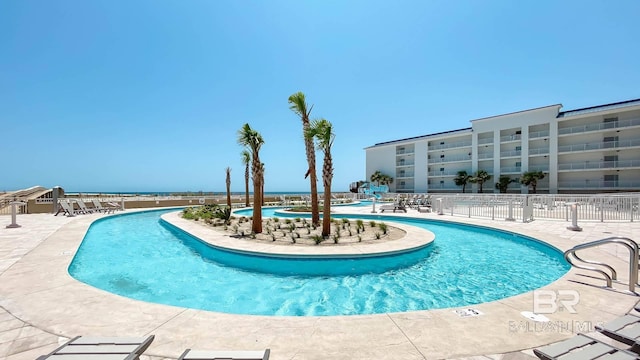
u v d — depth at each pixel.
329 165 10.06
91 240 10.27
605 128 34.16
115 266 7.19
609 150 34.28
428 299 5.18
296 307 4.84
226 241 8.81
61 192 20.70
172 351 2.75
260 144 10.73
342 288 5.71
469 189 45.44
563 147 36.97
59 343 2.91
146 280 6.13
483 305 3.84
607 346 2.14
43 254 6.79
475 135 44.00
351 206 27.14
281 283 5.98
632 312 3.59
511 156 40.69
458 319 3.43
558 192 37.66
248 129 10.84
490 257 8.05
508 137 41.09
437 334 3.08
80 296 4.15
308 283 5.98
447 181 48.41
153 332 3.12
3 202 19.53
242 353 2.01
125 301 3.99
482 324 3.30
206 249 8.71
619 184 34.06
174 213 19.41
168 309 3.73
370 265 7.21
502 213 15.72
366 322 3.37
